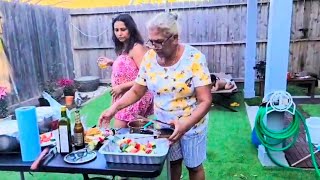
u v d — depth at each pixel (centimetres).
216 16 633
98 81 661
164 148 135
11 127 150
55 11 621
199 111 152
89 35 696
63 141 142
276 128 262
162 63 159
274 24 250
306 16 605
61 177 262
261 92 532
